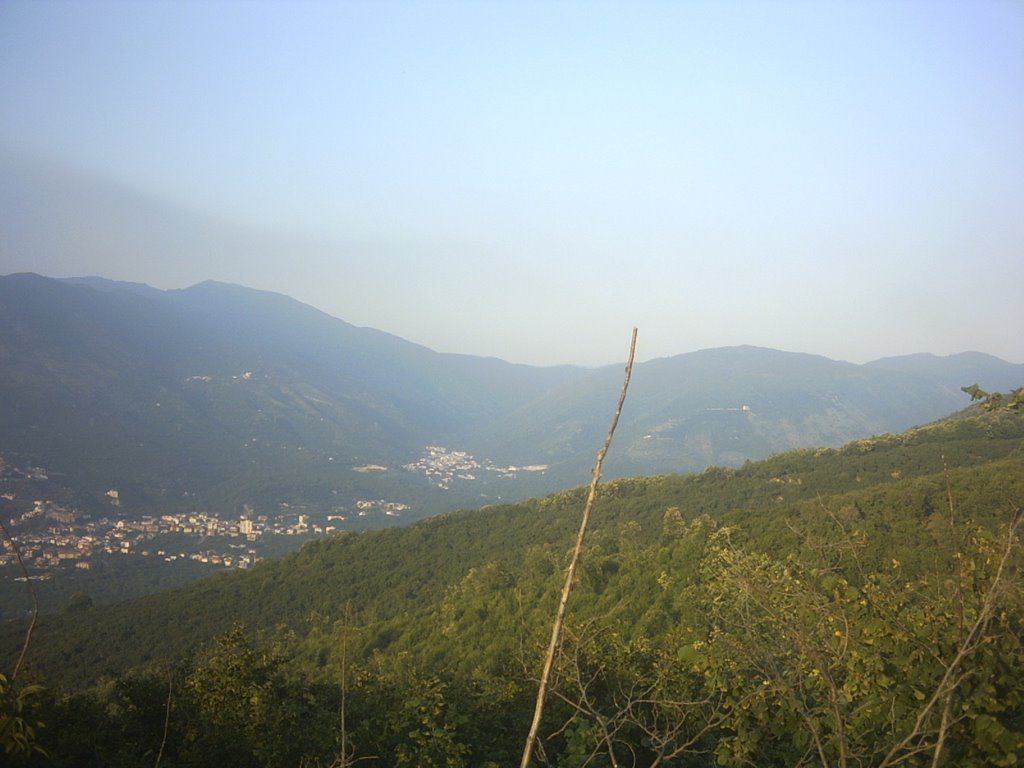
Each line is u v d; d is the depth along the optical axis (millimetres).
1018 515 4355
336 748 6805
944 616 4414
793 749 5270
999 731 3947
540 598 29531
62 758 6035
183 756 6957
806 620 4562
